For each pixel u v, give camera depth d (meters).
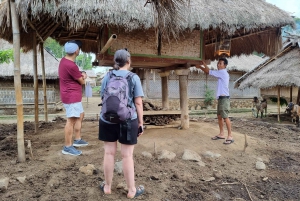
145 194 3.16
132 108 2.85
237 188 3.64
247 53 7.34
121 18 4.25
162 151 4.39
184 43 5.64
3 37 5.70
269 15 5.47
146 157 4.24
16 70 3.75
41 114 14.68
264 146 5.52
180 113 6.01
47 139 5.24
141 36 5.27
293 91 19.92
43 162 3.82
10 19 4.36
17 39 3.74
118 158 4.09
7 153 4.25
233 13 5.12
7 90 14.94
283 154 5.17
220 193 3.46
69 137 4.11
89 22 4.20
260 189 3.66
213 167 4.18
